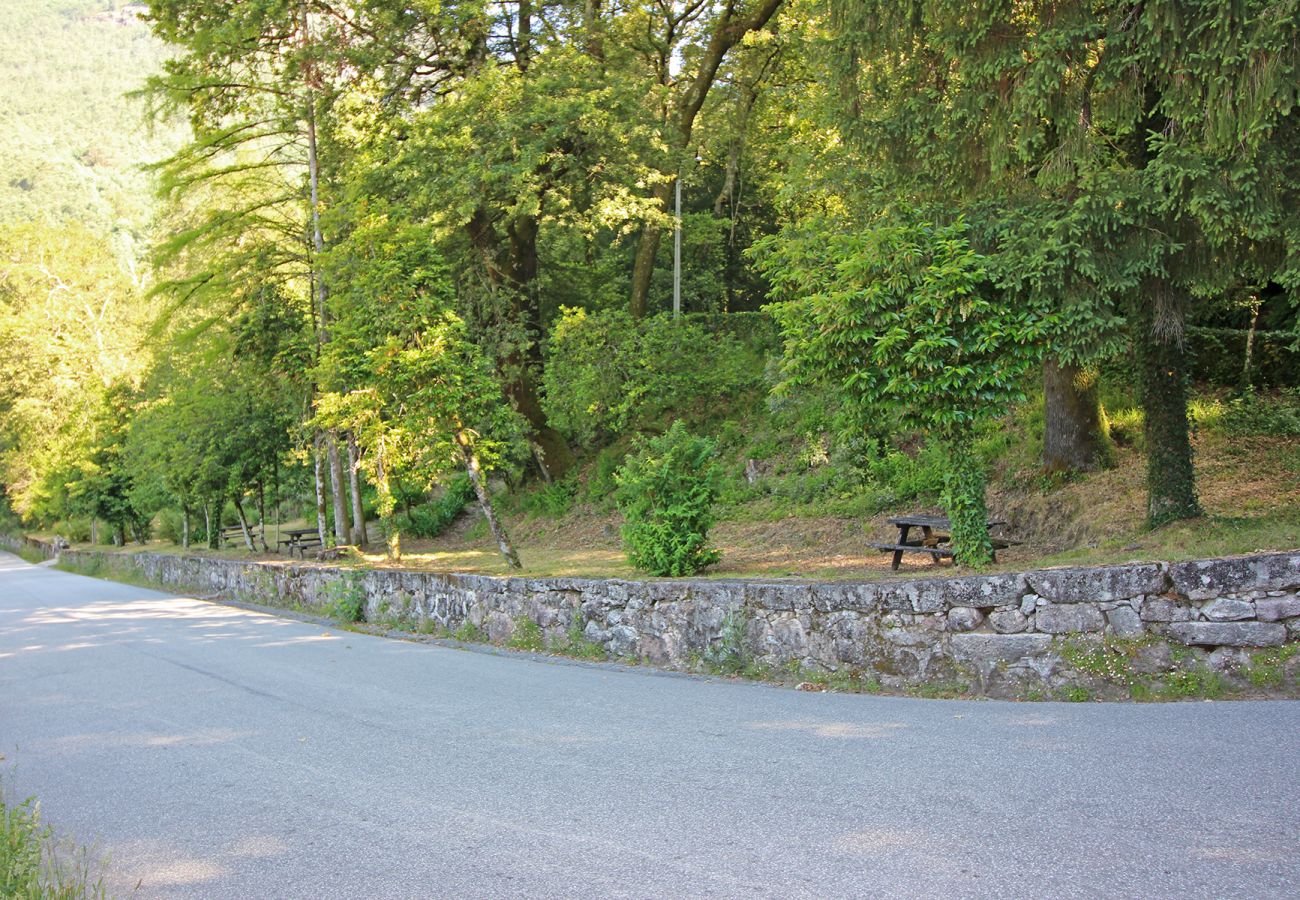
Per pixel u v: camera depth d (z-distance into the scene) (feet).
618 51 76.74
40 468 158.71
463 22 68.13
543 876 14.30
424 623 42.73
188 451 85.46
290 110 70.74
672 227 74.28
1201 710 21.06
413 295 50.01
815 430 62.69
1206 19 28.58
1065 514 42.86
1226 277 32.53
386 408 53.88
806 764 19.07
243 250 74.08
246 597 63.36
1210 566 23.08
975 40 33.40
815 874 13.65
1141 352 35.81
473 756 21.31
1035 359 32.37
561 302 91.81
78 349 154.10
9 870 14.08
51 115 586.45
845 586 27.53
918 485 51.37
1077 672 23.77
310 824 17.40
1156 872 12.89
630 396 68.80
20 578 106.11
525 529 77.15
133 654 40.86
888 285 32.55
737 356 77.00
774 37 78.74
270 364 72.49
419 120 65.10
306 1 69.00
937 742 20.06
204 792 19.88
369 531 97.86
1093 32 31.07
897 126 36.88
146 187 76.69
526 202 63.82
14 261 166.81
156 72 75.20
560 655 34.91
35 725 27.76
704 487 39.78
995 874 13.19
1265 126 27.50
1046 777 17.11
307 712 27.04
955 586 25.55
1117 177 30.91
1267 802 15.12
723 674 29.66
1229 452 43.52
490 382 50.39
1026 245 32.42
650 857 14.75
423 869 14.90
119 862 16.14
